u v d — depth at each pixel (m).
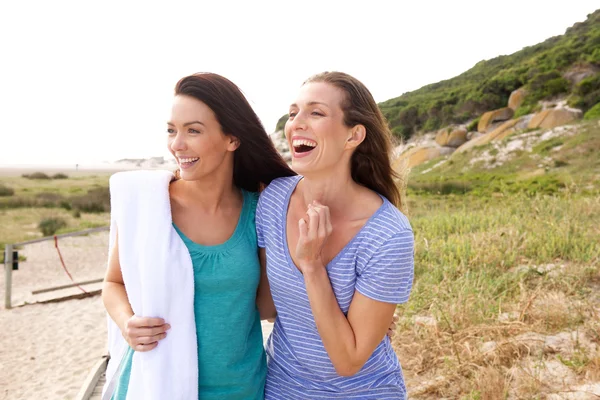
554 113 30.41
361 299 1.64
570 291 4.83
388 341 1.98
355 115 1.70
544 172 22.00
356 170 1.86
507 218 8.38
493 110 40.00
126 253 1.75
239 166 2.05
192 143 1.76
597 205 8.52
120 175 1.82
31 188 34.59
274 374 1.90
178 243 1.76
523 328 3.96
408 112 45.81
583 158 22.41
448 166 29.52
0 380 5.71
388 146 1.86
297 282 1.73
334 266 1.68
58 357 6.33
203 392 1.82
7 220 19.72
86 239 15.73
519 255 6.18
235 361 1.84
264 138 1.97
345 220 1.73
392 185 1.92
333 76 1.72
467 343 3.71
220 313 1.79
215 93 1.78
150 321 1.68
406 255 1.62
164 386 1.69
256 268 1.87
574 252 5.94
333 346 1.62
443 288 5.12
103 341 6.81
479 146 30.22
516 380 3.29
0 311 8.34
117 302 1.85
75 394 5.22
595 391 3.07
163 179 1.81
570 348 3.74
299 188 1.84
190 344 1.73
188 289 1.74
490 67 53.88
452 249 6.55
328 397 1.78
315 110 1.68
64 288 9.45
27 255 13.36
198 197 1.86
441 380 3.48
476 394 3.16
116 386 1.86
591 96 31.11
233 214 1.92
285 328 1.84
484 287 5.04
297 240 1.76
